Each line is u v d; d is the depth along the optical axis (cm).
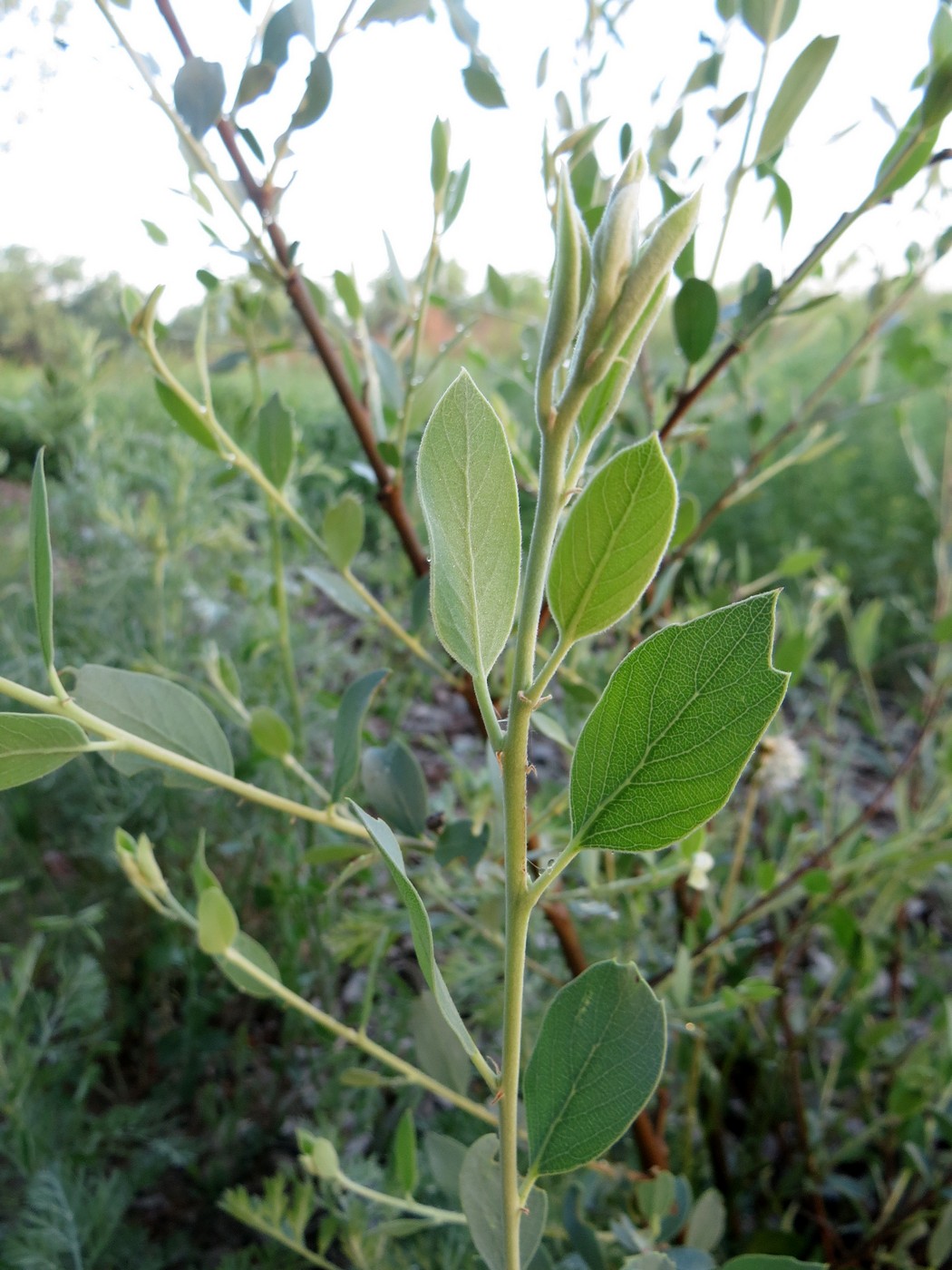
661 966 48
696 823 13
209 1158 52
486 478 13
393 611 75
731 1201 47
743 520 171
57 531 75
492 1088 15
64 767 62
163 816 59
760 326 31
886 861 45
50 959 59
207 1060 58
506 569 13
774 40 29
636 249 11
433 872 41
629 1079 16
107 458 79
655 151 36
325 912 49
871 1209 52
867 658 57
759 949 48
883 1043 55
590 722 13
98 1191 43
